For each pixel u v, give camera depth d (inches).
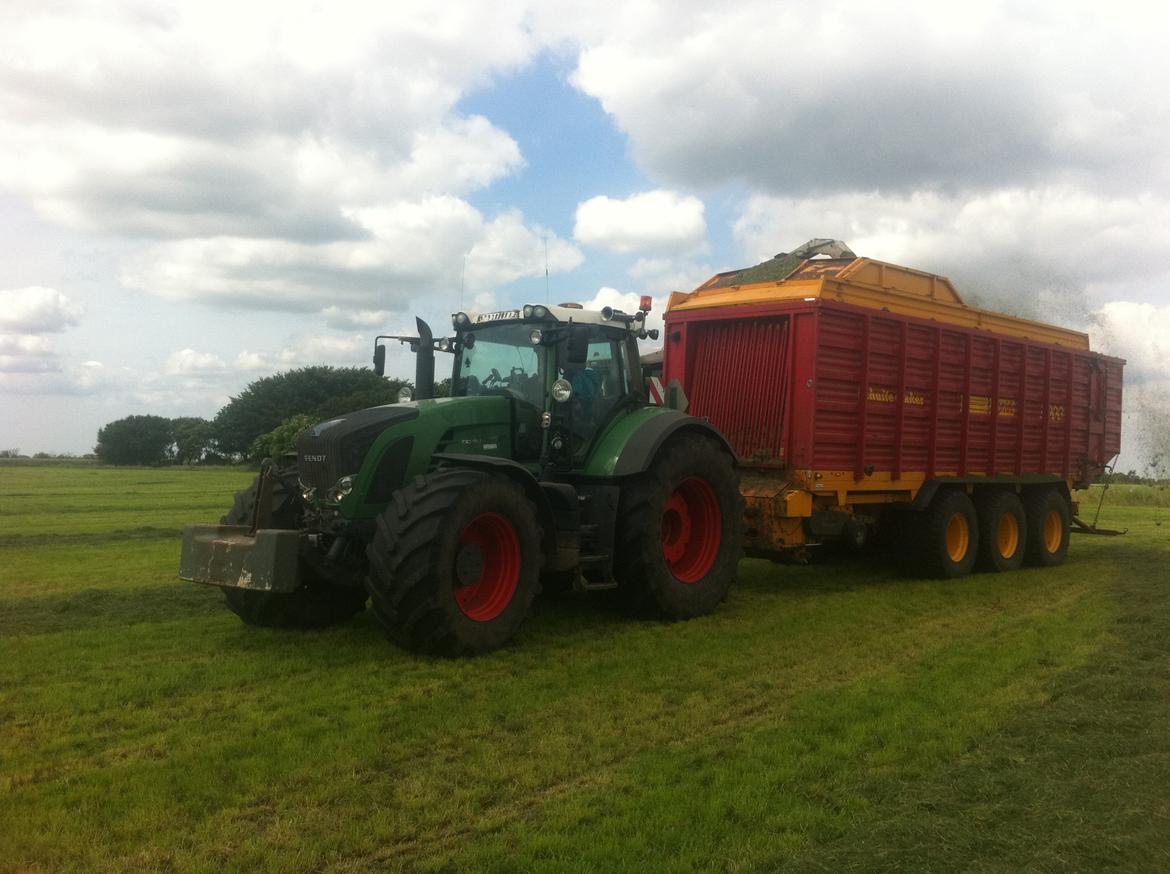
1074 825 136.6
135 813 138.3
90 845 128.6
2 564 404.8
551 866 123.5
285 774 154.5
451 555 224.7
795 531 340.2
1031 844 131.0
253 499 262.5
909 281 388.8
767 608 313.3
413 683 209.8
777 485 344.2
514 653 239.3
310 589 261.0
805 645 257.0
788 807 143.9
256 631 260.5
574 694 203.6
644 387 314.7
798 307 340.2
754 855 127.4
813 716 190.7
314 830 134.0
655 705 197.2
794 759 165.2
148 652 235.9
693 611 291.0
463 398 270.5
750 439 359.3
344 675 214.8
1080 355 490.9
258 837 131.4
